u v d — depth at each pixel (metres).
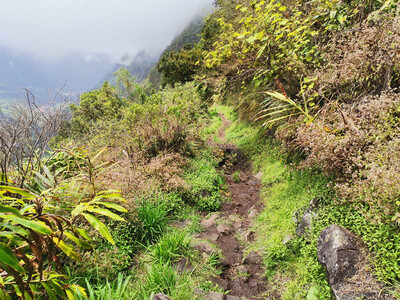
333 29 3.74
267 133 6.41
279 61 4.12
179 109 7.10
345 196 2.45
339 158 2.52
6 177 2.28
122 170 4.34
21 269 1.25
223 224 3.97
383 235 2.04
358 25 3.24
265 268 2.87
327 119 2.96
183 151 6.59
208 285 2.66
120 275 2.29
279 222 3.48
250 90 7.00
